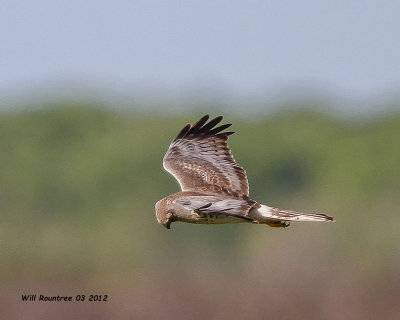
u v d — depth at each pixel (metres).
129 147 89.50
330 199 82.38
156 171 87.00
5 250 61.62
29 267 57.75
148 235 72.19
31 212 82.56
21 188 85.88
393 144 93.62
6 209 82.31
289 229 67.44
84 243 67.88
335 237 66.56
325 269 61.00
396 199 77.31
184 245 72.50
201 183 29.86
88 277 58.34
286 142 95.56
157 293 53.59
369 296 54.06
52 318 49.94
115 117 100.50
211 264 70.38
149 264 68.31
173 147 30.91
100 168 87.38
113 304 51.84
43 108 98.00
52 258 61.78
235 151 96.25
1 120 96.56
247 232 70.56
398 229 68.50
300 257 64.06
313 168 92.88
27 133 95.56
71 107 99.00
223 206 26.59
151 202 83.00
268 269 61.53
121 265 65.38
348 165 89.06
